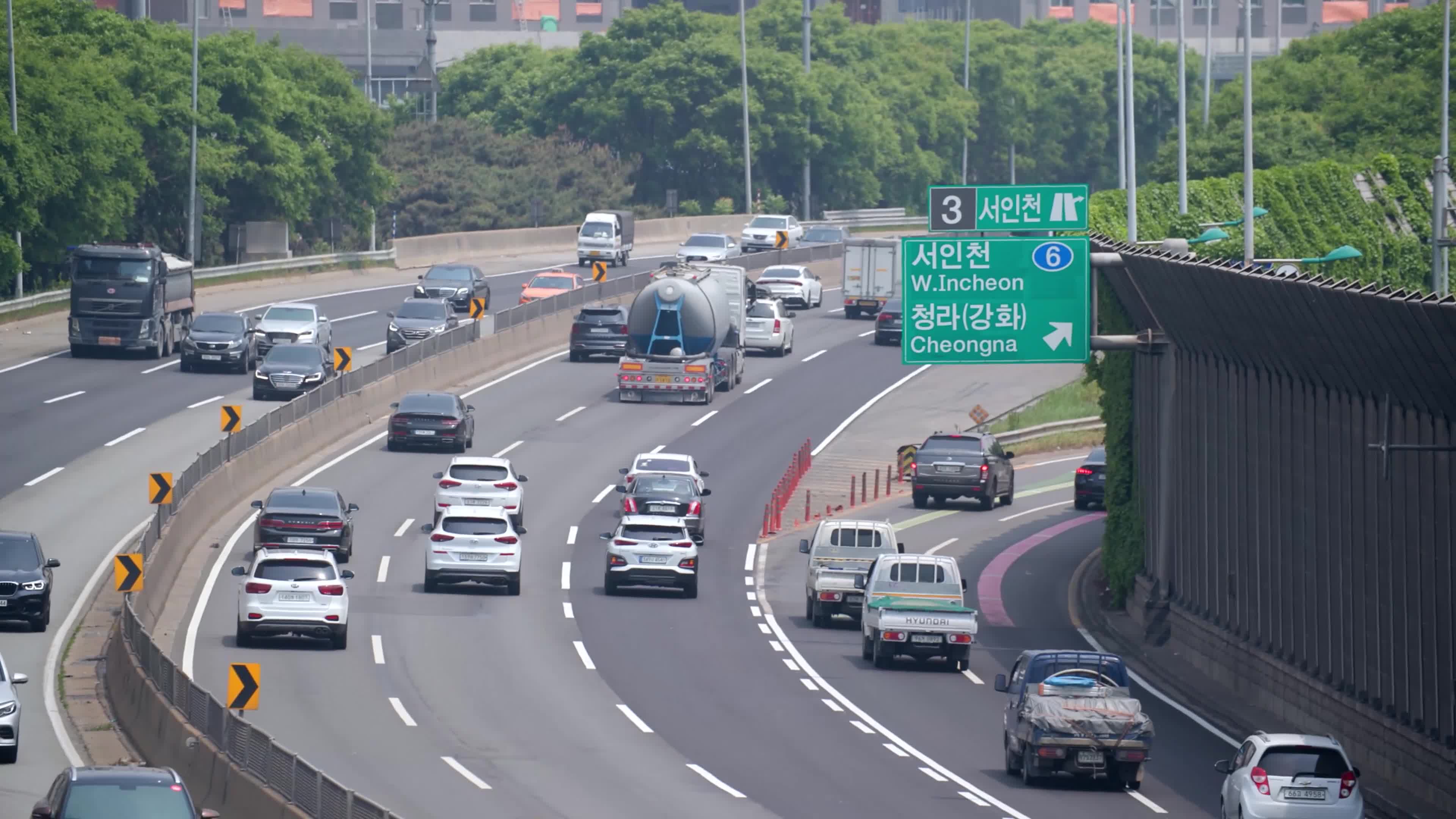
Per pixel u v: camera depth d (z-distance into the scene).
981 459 177.12
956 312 113.38
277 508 139.75
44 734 95.06
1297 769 74.38
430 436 181.88
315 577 115.00
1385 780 89.75
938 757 94.31
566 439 193.12
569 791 83.94
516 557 134.62
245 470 162.62
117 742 93.56
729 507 173.38
